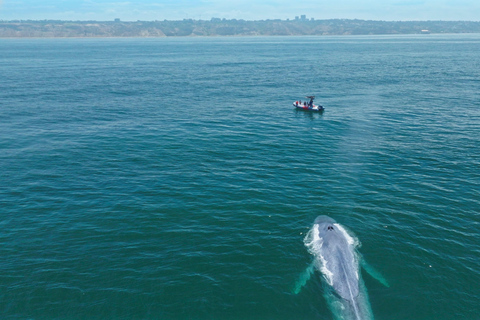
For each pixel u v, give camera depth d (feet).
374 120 219.61
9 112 240.32
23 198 124.57
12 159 158.71
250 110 249.75
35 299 80.07
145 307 78.28
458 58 583.17
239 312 77.25
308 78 392.47
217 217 112.78
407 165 150.61
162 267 90.22
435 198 122.62
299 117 230.68
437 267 89.71
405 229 105.29
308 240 101.04
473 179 136.15
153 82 372.58
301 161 157.48
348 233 103.55
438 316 75.51
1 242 99.81
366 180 137.49
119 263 91.66
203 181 137.80
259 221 110.63
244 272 88.74
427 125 206.18
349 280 83.61
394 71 436.35
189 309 77.92
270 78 396.37
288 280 86.02
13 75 415.64
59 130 201.98
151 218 112.06
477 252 94.99
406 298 80.07
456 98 272.92
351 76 401.70
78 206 119.34
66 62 579.48
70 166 152.05
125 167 151.33
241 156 163.63
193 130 202.39
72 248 97.55
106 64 554.46
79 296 80.94
